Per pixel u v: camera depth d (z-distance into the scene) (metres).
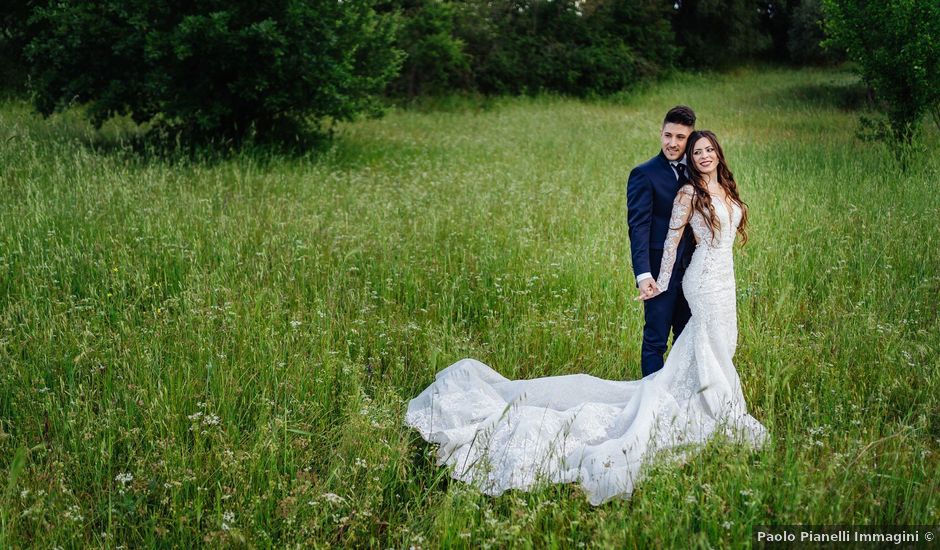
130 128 12.92
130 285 5.45
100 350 4.31
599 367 4.51
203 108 11.09
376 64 12.91
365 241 6.63
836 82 24.27
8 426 3.65
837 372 4.11
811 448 3.32
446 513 2.87
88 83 10.81
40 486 3.09
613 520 2.91
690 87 25.81
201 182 8.60
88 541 2.92
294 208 7.62
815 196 7.69
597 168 10.62
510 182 9.35
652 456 3.25
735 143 11.70
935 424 3.71
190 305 4.79
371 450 3.41
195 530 2.91
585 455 3.41
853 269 5.90
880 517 2.83
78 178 7.65
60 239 6.15
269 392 3.97
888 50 9.64
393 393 3.95
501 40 24.77
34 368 4.07
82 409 3.74
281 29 10.91
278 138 12.01
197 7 10.67
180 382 3.89
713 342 3.69
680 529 2.73
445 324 4.74
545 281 5.86
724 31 31.22
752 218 6.98
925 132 10.23
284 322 4.85
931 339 4.44
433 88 21.81
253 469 3.18
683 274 3.88
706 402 3.65
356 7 11.88
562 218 7.61
